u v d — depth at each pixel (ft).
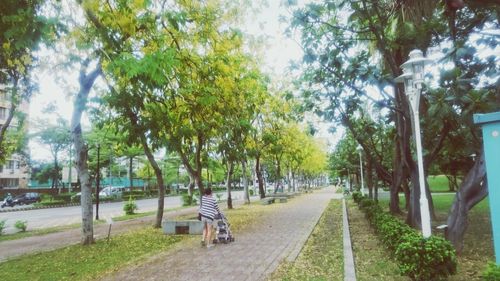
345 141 101.91
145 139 40.19
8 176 200.54
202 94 38.99
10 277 26.84
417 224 39.01
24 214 98.78
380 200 103.09
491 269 14.69
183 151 54.08
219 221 38.60
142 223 61.82
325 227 49.34
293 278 23.95
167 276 25.09
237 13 36.27
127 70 23.15
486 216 56.08
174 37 36.01
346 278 22.80
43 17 19.58
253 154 87.97
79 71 34.04
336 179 282.77
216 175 222.89
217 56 38.93
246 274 25.14
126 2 27.53
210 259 30.17
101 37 26.91
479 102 25.79
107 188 184.44
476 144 33.06
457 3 25.04
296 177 228.02
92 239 40.09
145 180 243.81
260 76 57.82
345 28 34.91
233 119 50.90
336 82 44.60
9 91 41.81
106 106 42.52
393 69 33.27
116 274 26.22
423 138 45.96
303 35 37.63
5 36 19.02
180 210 89.56
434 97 27.07
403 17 28.02
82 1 25.96
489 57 32.27
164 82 25.00
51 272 27.84
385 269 25.23
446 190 143.54
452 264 19.90
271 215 66.95
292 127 104.06
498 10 29.45
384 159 74.95
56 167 165.37
